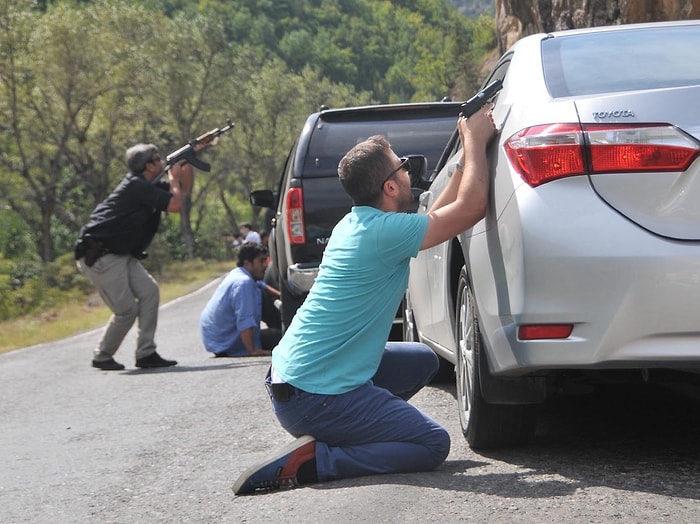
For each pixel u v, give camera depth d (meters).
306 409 5.82
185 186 13.91
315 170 12.23
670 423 6.88
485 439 6.25
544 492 5.14
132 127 82.69
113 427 8.97
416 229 5.72
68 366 15.45
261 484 5.82
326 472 5.78
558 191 5.14
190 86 93.56
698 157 4.95
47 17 73.44
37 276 61.72
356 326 5.82
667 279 4.91
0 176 77.94
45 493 6.45
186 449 7.56
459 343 6.74
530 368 5.30
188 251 100.44
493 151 5.79
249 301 14.48
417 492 5.27
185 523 5.35
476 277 5.97
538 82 5.72
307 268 12.12
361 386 5.84
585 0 26.59
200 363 14.15
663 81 5.46
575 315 5.07
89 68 73.50
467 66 126.25
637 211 5.02
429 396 8.97
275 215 16.44
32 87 72.88
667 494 4.99
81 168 81.56
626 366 5.07
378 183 5.90
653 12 24.36
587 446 6.29
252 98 119.81
